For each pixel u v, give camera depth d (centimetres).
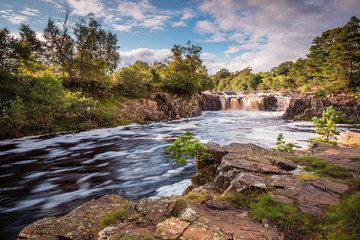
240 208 353
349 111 2688
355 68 4278
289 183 407
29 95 1722
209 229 253
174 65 4650
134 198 649
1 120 1449
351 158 561
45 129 1702
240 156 608
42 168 964
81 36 2555
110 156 1177
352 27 5369
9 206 603
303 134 1797
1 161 1052
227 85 15062
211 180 627
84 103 2066
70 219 308
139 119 2652
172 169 938
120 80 3025
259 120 2969
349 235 238
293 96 4750
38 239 262
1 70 1584
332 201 333
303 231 262
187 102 3769
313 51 6450
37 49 2173
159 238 232
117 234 246
